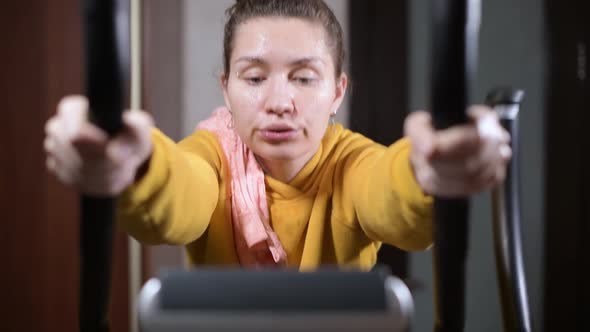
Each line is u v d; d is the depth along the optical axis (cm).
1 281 158
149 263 147
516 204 45
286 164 72
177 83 148
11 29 154
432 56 31
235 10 69
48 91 155
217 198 68
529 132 173
